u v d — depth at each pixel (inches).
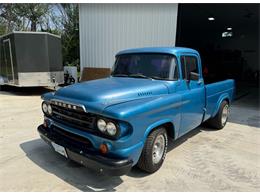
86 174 147.0
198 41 783.1
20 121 265.6
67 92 144.3
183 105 165.9
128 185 136.9
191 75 173.8
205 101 200.2
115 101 131.4
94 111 121.7
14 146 189.9
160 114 142.4
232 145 203.9
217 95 225.8
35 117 283.3
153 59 172.6
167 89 158.6
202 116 201.6
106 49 456.1
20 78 426.0
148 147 139.8
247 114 320.2
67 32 1110.4
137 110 124.0
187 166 162.2
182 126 170.7
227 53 820.0
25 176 143.8
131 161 123.6
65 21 1173.7
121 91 139.3
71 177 143.4
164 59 167.9
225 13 509.4
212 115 225.9
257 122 280.1
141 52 179.8
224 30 787.4
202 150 191.0
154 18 379.2
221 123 244.4
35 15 1241.4
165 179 144.3
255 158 178.9
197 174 151.9
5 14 1222.3
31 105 355.6
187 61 177.8
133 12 401.1
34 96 438.0
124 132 120.1
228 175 152.3
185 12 497.4
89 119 126.1
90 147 128.0
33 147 187.8
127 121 119.0
